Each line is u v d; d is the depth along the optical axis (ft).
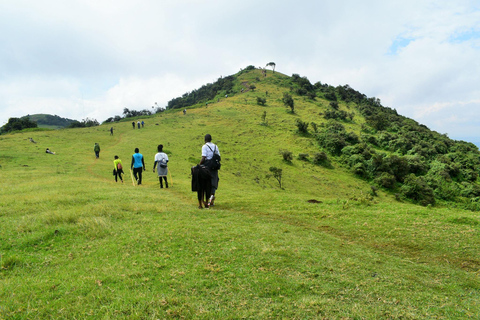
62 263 13.84
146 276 12.30
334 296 11.18
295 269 13.56
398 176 178.70
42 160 89.45
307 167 172.35
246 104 336.29
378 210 27.63
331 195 135.44
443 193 167.22
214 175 29.22
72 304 9.84
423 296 11.55
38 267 13.34
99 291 10.71
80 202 29.35
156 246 16.21
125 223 20.98
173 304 9.97
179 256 14.78
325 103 373.81
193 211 26.30
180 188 48.62
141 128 196.95
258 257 14.79
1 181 50.06
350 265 14.39
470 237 19.17
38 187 40.83
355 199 32.42
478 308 10.66
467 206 155.74
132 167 52.90
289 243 17.29
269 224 22.25
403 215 25.13
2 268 13.01
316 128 240.53
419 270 14.56
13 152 100.12
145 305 9.75
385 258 16.11
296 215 26.81
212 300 10.42
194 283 11.68
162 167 49.06
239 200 34.88
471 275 14.19
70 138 148.36
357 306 10.40
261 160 166.81
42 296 10.37
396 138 243.60
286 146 203.82
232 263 13.99
